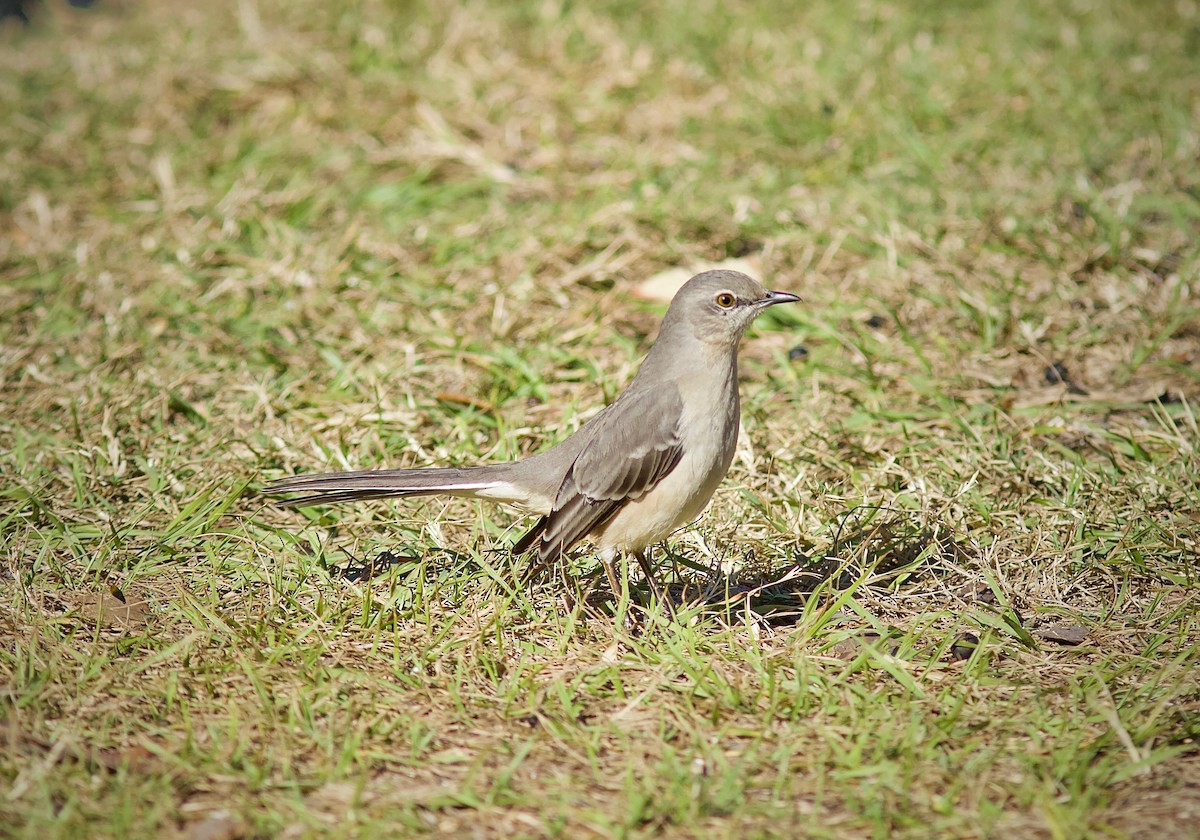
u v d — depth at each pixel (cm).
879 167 1622
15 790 666
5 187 1739
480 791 691
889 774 688
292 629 851
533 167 1723
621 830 641
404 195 1650
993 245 1441
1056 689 780
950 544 970
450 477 927
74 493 1057
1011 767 702
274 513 1045
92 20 2488
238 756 708
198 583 930
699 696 784
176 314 1383
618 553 936
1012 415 1170
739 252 1481
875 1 2086
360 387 1238
